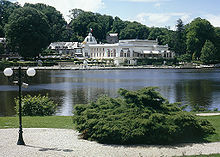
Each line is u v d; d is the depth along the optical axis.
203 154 24.16
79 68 187.00
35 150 24.86
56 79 118.44
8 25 185.12
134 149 25.58
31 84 98.06
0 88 85.81
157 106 31.05
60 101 62.91
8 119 38.06
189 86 92.00
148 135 27.09
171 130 27.02
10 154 23.75
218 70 189.88
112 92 77.88
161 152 24.78
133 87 89.75
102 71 177.12
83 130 28.92
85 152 24.62
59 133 30.52
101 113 29.80
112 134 27.02
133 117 28.55
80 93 75.69
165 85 95.12
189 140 28.16
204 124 30.67
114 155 24.02
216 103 60.38
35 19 188.00
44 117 39.84
